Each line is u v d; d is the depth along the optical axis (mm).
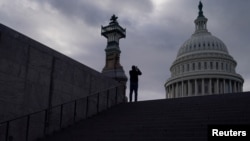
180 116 12273
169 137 9797
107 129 12180
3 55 11992
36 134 13016
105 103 18031
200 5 134125
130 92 18062
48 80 14180
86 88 16703
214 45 115125
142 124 12117
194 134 9789
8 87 12047
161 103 15180
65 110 14938
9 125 11844
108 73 63844
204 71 106125
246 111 11250
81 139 11266
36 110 13234
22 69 12820
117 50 71938
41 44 14102
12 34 12539
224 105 12672
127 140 10227
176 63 117625
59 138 12141
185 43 121688
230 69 111875
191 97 15016
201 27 127188
